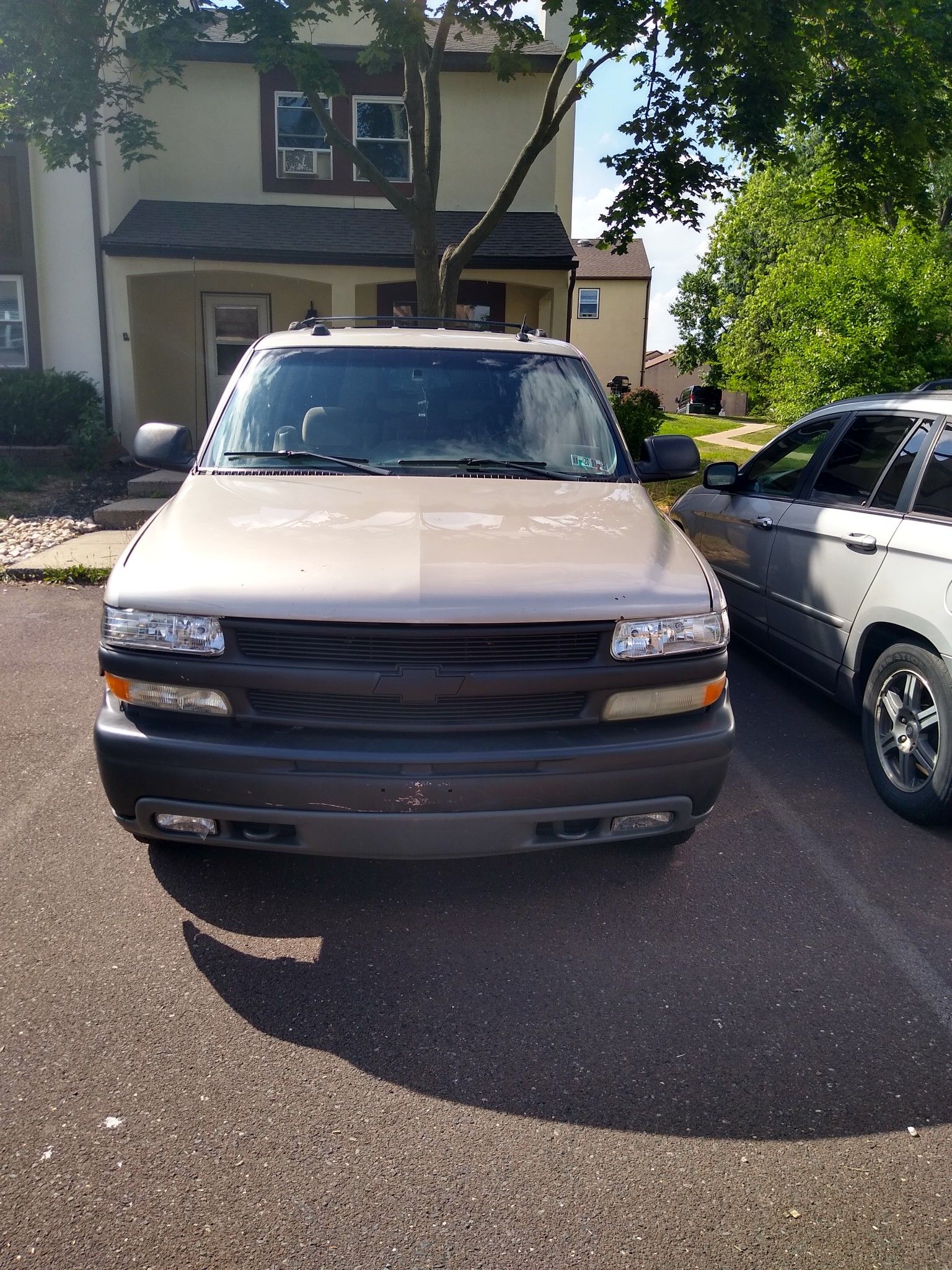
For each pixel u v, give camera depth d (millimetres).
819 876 3734
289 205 15984
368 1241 2121
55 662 6109
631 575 3148
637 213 12281
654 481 4625
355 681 2879
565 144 16297
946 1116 2531
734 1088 2609
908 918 3451
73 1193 2223
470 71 15719
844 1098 2582
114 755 3002
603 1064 2689
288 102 15711
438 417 4230
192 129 15695
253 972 3053
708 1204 2248
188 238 14648
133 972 3029
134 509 10406
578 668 2980
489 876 3674
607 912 3453
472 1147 2393
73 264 14773
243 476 3912
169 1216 2172
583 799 3023
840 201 12828
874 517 4523
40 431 14117
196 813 2992
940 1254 2129
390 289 16812
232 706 2951
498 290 16859
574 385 4508
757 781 4602
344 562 3051
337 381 4340
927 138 12023
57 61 11039
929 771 4039
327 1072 2633
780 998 2990
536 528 3422
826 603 4820
